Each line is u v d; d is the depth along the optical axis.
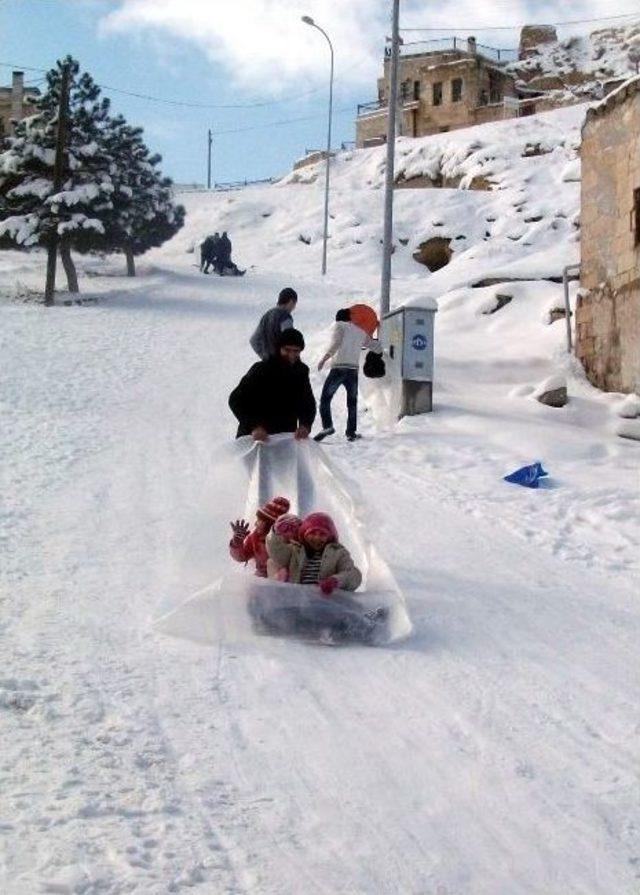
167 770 4.03
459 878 3.33
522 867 3.40
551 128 62.19
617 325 14.91
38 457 11.28
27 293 33.75
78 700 4.70
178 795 3.82
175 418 14.26
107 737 4.30
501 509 9.30
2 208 32.03
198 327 26.59
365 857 3.44
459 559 7.68
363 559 6.40
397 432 12.88
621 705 4.89
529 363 16.41
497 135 61.94
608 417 13.81
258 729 4.49
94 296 33.44
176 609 5.84
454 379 15.88
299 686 5.05
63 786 3.82
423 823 3.69
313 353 20.73
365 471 10.95
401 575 7.21
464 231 51.25
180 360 20.58
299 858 3.41
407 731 4.52
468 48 78.25
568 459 11.59
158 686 4.96
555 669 5.39
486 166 57.50
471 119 76.56
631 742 4.45
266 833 3.58
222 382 18.00
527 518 8.99
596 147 15.60
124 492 9.67
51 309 29.62
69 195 30.95
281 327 9.81
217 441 12.57
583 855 3.49
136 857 3.34
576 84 79.44
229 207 63.69
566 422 13.68
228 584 5.85
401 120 79.44
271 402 7.07
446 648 5.71
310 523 6.00
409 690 5.03
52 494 9.48
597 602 6.70
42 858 3.29
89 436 12.70
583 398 14.60
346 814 3.74
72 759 4.07
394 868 3.37
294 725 4.55
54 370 18.34
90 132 33.16
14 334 23.16
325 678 5.18
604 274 15.41
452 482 10.41
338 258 51.72
